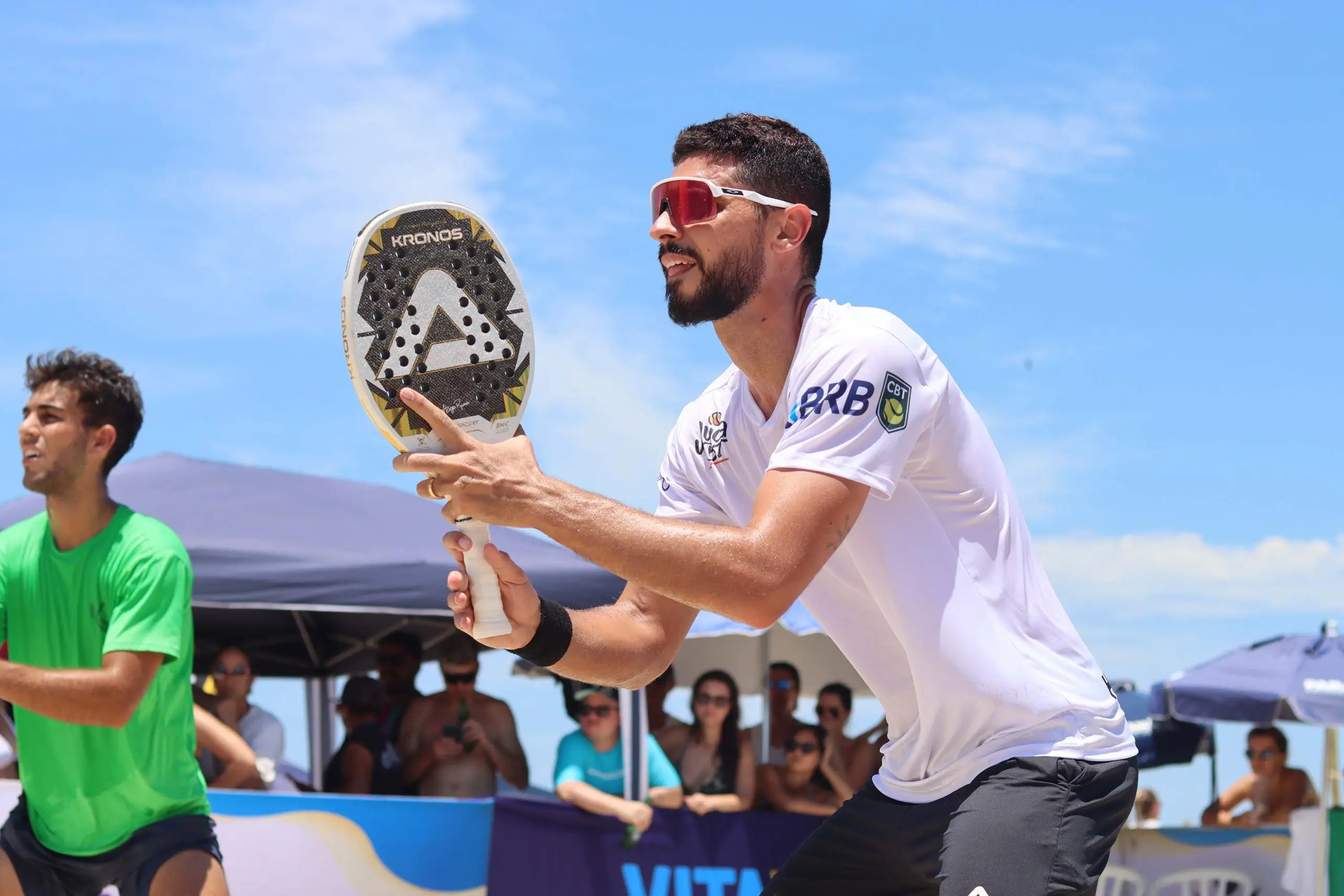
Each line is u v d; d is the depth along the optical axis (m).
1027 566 3.31
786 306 3.32
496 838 8.12
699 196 3.25
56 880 5.33
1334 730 12.05
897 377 3.09
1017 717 3.21
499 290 3.17
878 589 3.24
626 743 8.57
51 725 5.15
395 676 9.74
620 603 3.64
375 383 2.99
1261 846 9.97
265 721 8.77
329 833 7.89
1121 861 9.86
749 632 10.18
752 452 3.50
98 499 5.29
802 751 9.31
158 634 5.12
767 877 8.60
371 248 3.01
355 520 8.55
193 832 5.33
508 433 3.16
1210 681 11.34
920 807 3.31
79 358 5.27
